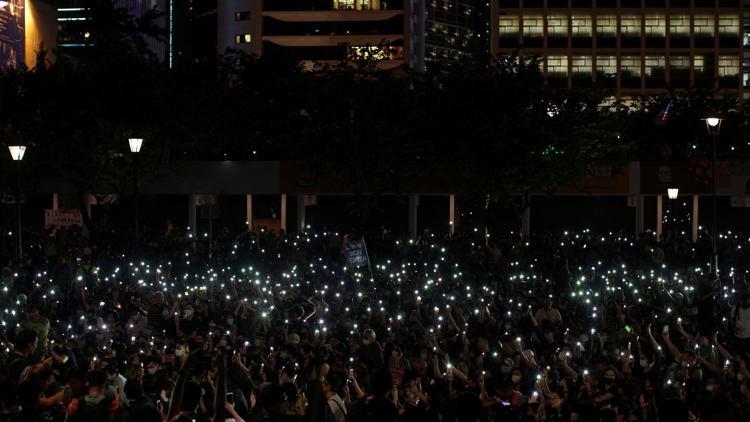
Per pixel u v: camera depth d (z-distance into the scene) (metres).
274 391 10.20
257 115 60.72
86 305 27.84
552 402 15.24
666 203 66.81
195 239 44.88
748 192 56.72
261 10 137.50
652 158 60.50
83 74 52.12
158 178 57.03
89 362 16.62
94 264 37.53
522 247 42.84
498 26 111.75
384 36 137.12
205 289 29.83
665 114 56.03
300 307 24.08
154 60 55.00
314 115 54.69
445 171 50.31
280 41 138.50
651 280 32.94
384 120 51.69
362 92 53.41
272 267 39.09
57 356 16.97
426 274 34.97
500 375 17.66
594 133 49.19
